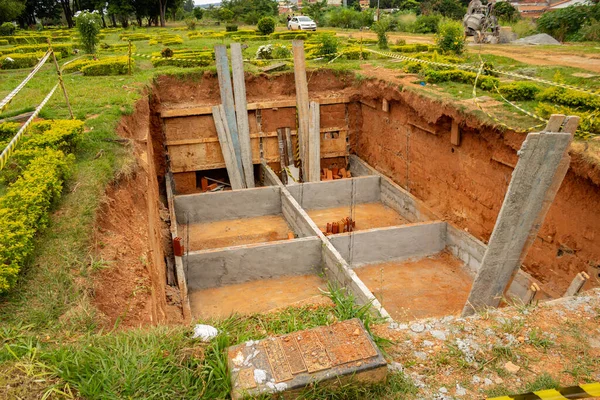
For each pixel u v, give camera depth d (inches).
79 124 376.5
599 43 928.9
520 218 289.4
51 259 238.4
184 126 683.4
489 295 315.0
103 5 1729.8
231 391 165.3
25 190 257.6
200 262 444.5
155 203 466.6
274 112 714.2
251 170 705.0
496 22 991.0
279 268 467.8
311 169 708.7
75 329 196.1
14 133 372.8
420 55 751.1
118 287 245.4
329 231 561.0
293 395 164.6
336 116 736.3
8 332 187.8
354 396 170.1
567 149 269.6
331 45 816.3
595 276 340.8
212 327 203.0
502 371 189.9
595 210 339.6
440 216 535.5
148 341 186.4
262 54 820.6
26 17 1845.5
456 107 473.4
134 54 814.5
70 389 160.1
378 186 653.9
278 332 208.8
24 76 671.8
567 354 199.9
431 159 554.3
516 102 472.4
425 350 201.9
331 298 239.9
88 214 278.8
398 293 446.9
